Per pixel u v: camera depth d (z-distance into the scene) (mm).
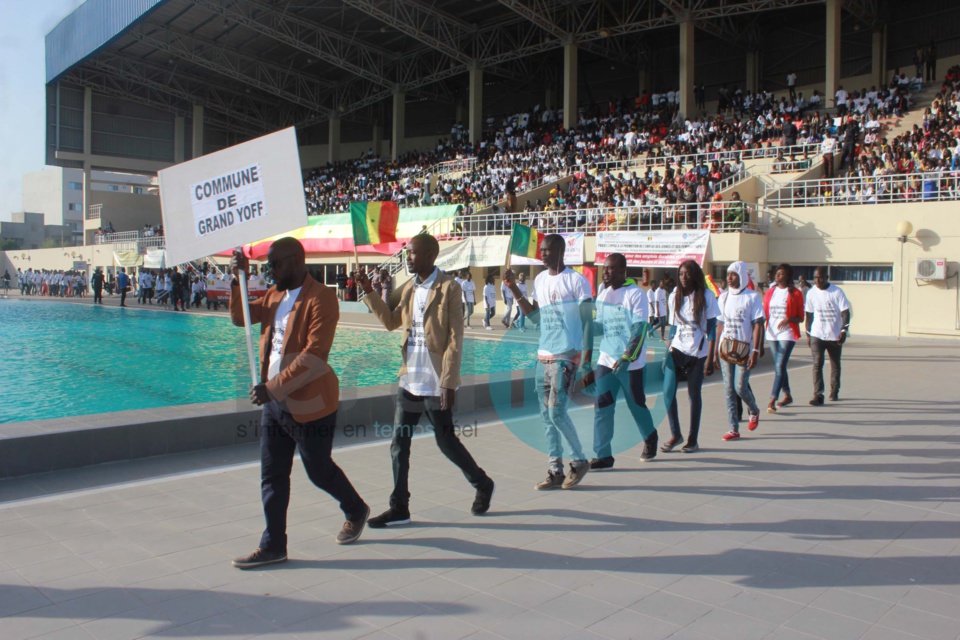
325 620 3633
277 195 4441
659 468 6617
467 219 30156
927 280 20766
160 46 40781
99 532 4824
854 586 4051
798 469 6562
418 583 4078
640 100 37656
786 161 26250
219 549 4555
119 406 10148
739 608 3777
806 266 23125
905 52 34062
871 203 22141
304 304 4305
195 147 51062
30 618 3611
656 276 25031
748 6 31094
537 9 35344
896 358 15555
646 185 27219
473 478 5219
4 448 6031
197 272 35625
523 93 47562
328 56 40656
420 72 45594
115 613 3678
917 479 6230
